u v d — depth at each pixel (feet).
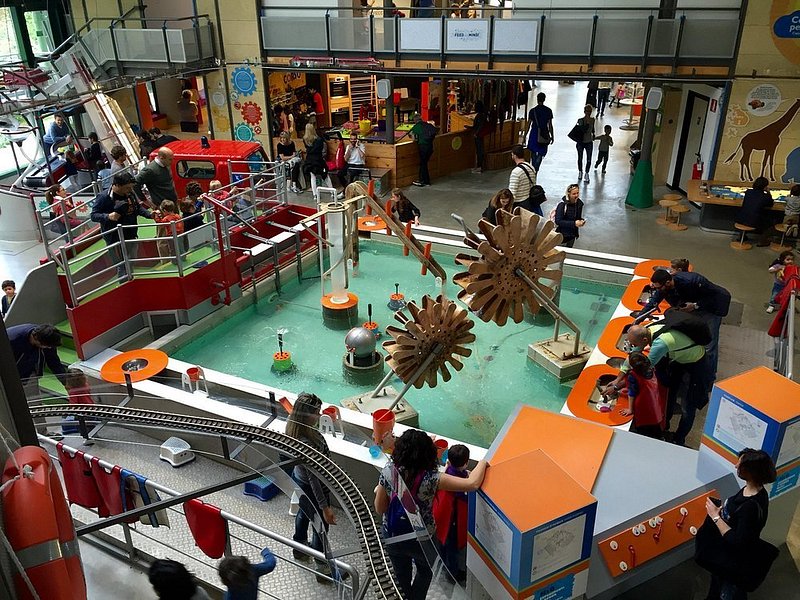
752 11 36.91
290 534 16.17
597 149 59.88
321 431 17.20
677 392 19.03
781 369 22.26
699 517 12.87
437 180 50.96
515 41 41.39
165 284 25.03
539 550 10.41
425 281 30.32
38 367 18.72
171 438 18.65
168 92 59.41
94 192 31.91
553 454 13.56
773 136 39.27
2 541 6.77
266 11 47.67
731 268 34.04
